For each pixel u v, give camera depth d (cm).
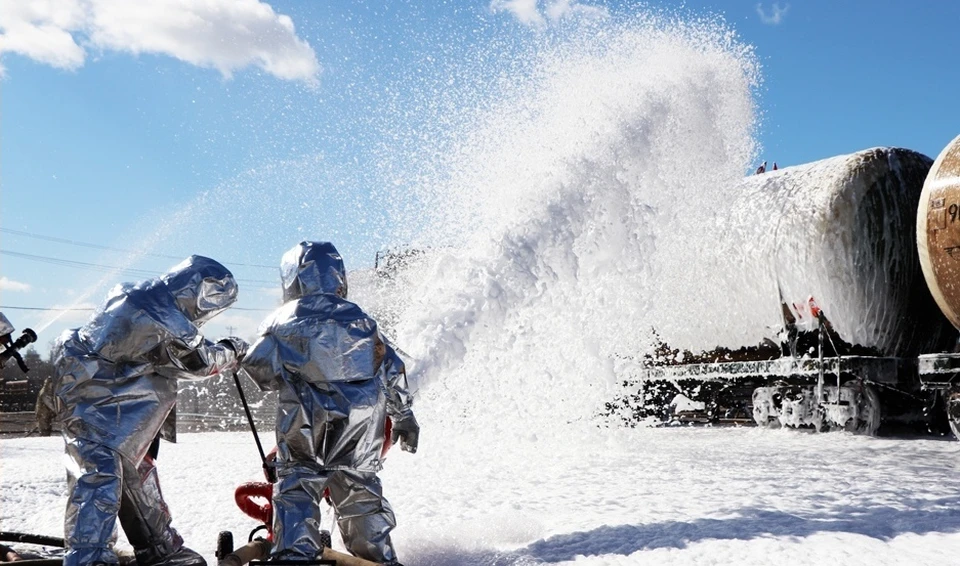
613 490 690
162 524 446
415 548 495
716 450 1019
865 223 1183
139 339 418
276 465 437
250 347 449
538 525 545
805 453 980
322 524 596
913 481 715
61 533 608
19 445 1521
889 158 1204
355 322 440
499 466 859
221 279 446
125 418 419
